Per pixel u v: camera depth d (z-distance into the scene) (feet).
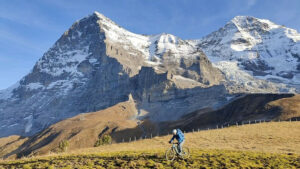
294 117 399.85
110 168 71.26
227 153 92.32
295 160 80.84
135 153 98.27
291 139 148.05
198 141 158.92
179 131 71.77
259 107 549.13
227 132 185.88
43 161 88.02
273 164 73.97
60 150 302.45
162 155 82.89
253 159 80.59
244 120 490.49
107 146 164.66
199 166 69.77
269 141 145.59
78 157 93.97
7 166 82.07
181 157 75.87
